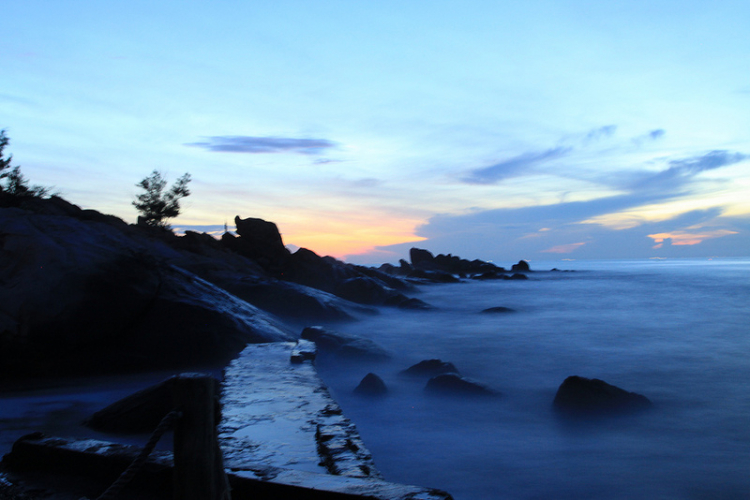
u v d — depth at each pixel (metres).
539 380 12.94
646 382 12.73
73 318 12.34
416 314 26.86
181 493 2.74
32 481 4.03
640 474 7.05
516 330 22.06
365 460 4.75
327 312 21.55
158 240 25.44
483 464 7.43
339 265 34.03
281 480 3.62
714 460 7.51
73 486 3.93
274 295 21.36
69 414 8.91
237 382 8.35
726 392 11.64
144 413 7.81
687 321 25.05
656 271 98.31
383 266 76.12
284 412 6.57
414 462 7.54
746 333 20.88
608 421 9.36
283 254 32.25
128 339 13.32
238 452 5.00
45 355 12.02
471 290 46.47
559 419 9.54
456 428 9.03
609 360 15.55
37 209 21.64
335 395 10.97
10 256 12.71
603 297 39.34
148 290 13.81
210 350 13.54
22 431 7.84
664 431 8.84
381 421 9.45
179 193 33.84
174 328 13.59
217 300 15.27
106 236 14.62
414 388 11.57
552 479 6.91
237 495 3.62
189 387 2.77
